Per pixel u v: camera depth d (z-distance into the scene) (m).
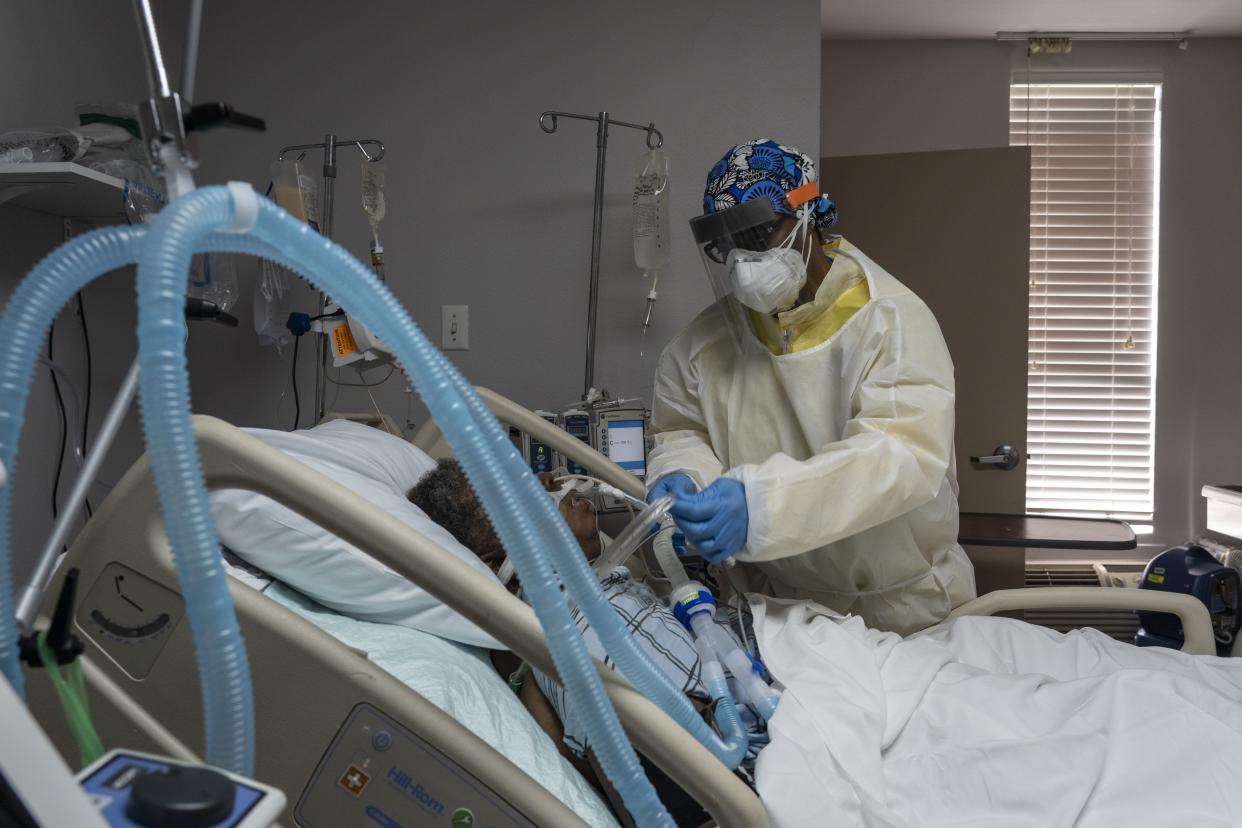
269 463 0.84
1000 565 3.07
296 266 0.65
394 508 1.24
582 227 2.49
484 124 2.50
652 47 2.46
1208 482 3.76
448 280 2.51
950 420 1.53
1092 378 3.81
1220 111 3.74
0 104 1.84
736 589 1.63
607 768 0.79
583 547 1.56
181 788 0.48
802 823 1.01
